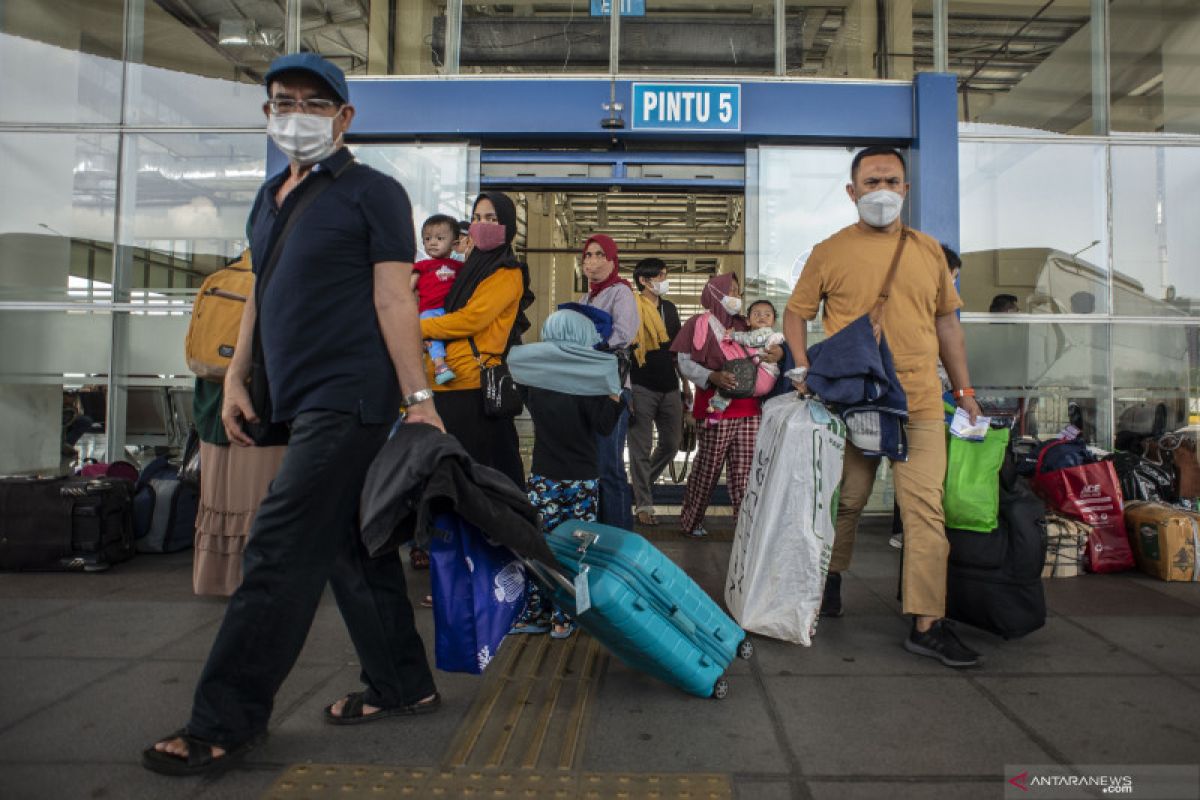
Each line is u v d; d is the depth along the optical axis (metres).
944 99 6.41
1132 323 6.63
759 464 3.61
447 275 3.99
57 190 6.59
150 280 6.59
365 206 2.46
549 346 3.48
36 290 6.57
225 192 6.64
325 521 2.41
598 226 14.22
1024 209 6.69
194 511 5.38
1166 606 4.14
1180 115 6.78
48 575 4.66
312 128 2.43
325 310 2.43
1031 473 5.17
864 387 3.29
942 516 3.35
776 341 5.45
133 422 6.54
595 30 6.61
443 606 2.41
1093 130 6.77
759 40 6.63
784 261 6.58
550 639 3.52
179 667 3.16
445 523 2.43
